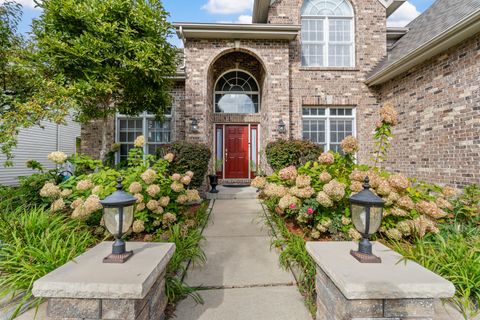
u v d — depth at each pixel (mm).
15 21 4344
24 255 2023
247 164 8391
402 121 6250
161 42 4961
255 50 6805
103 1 4398
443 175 5043
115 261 1524
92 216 2855
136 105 5711
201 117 6668
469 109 4488
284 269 2562
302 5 7484
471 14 3984
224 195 6273
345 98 7293
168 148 5863
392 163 6609
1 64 3971
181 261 2578
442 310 1813
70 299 1315
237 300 2070
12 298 1802
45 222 2545
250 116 8305
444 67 5000
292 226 3541
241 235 3580
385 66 6367
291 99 7234
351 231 2645
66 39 4387
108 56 4406
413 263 1572
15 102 3852
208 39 6734
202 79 6699
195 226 3760
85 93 4461
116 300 1307
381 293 1288
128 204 1592
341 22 7598
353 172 2861
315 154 5883
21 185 3570
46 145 10141
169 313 1899
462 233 2768
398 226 2621
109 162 6891
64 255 2043
